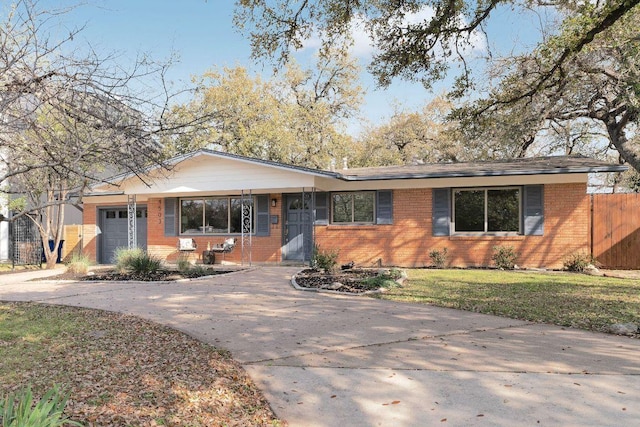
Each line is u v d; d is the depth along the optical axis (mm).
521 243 15055
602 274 13461
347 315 8094
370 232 16531
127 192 17531
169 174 15031
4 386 4602
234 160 16297
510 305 8695
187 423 3852
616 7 9672
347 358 5660
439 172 15219
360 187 16594
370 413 4086
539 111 18062
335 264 14859
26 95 4238
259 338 6656
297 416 4062
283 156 28641
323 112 31531
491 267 15281
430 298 9586
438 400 4316
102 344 6289
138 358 5645
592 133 23281
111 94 4715
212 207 18594
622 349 5824
